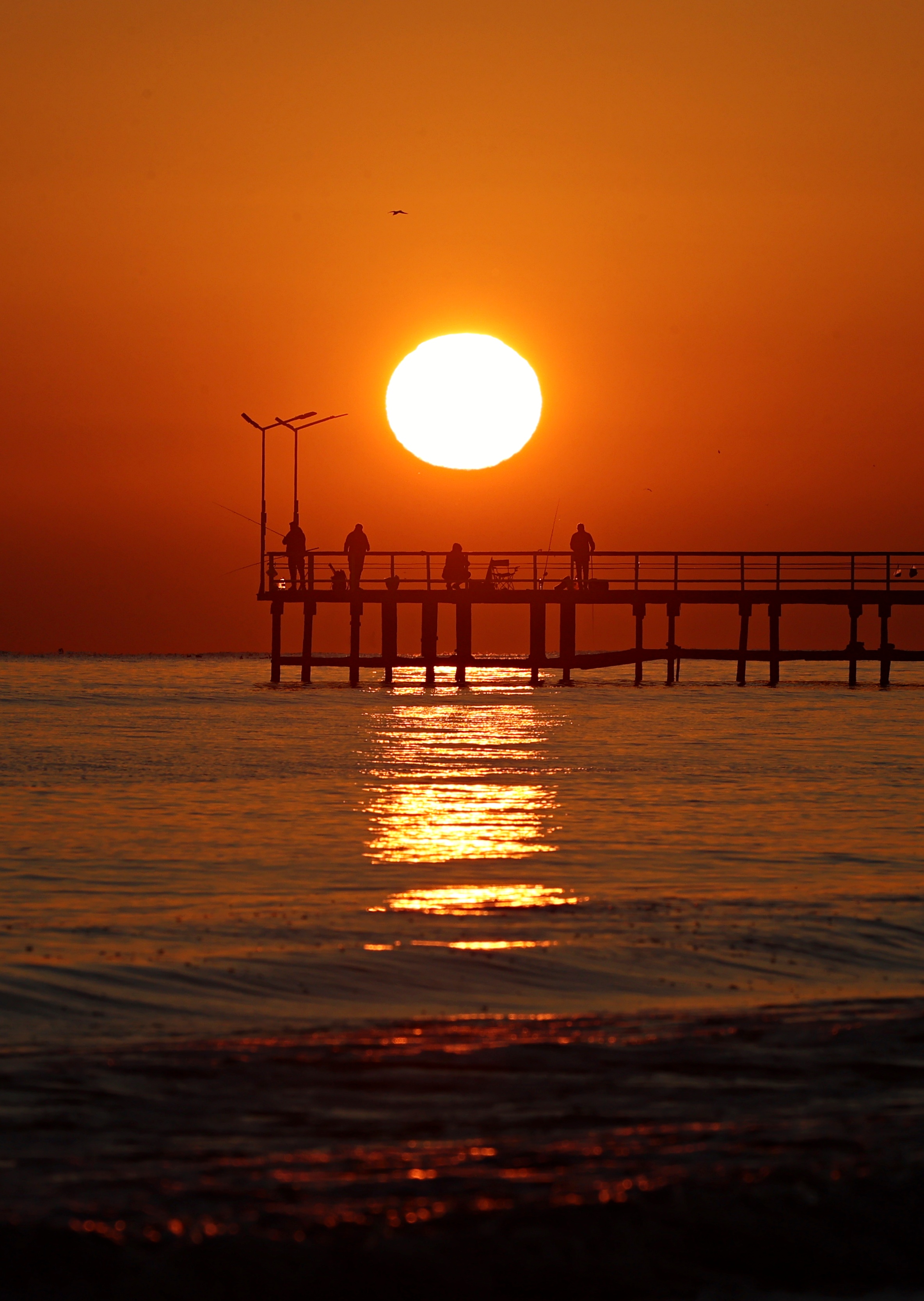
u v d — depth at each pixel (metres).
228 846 64.56
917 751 118.31
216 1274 18.05
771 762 108.06
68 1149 22.19
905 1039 29.20
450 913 47.09
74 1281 17.77
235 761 108.25
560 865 59.22
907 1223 19.58
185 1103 24.73
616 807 80.25
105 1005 33.50
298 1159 21.77
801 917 45.84
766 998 34.59
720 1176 20.75
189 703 189.38
